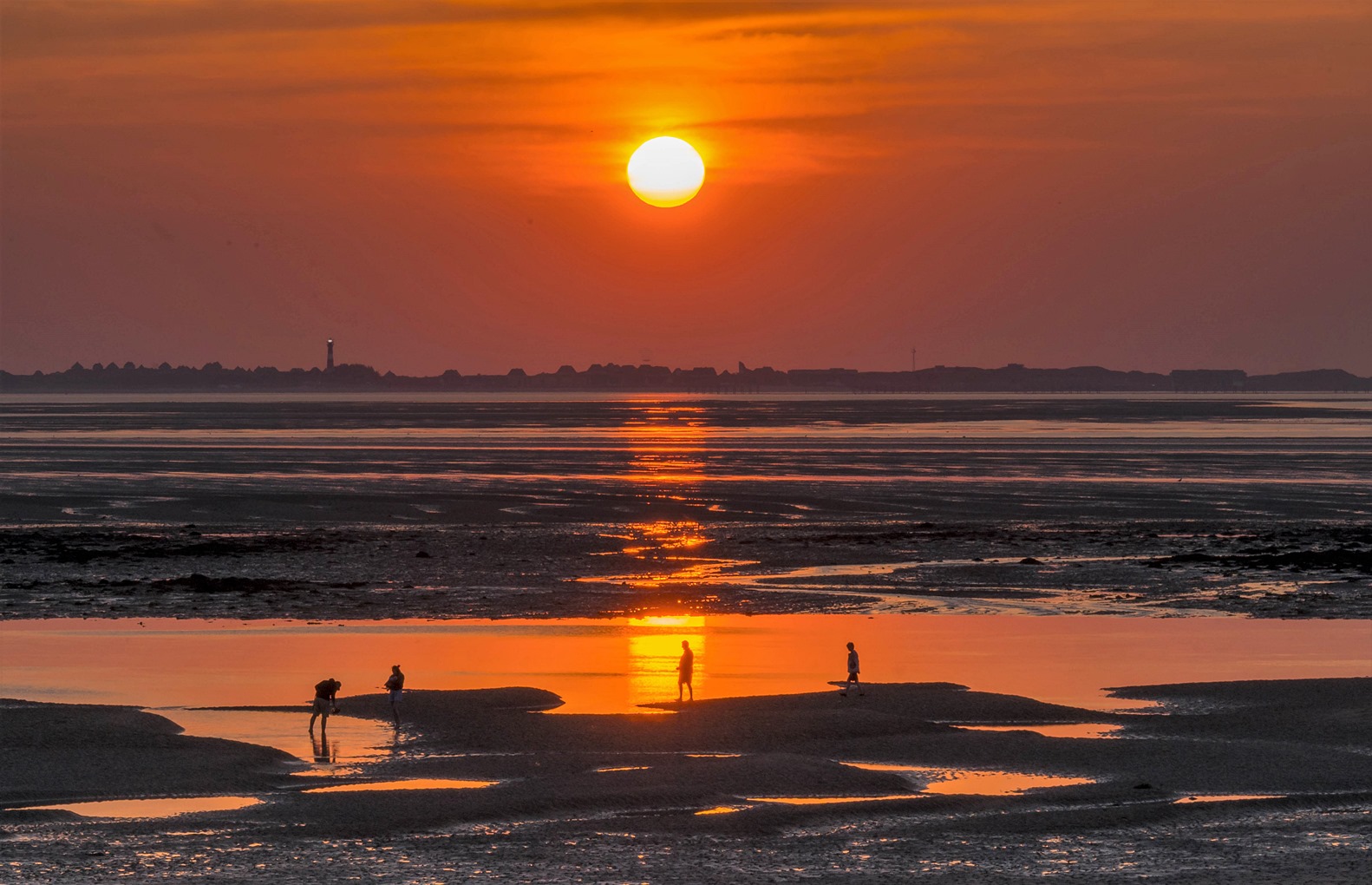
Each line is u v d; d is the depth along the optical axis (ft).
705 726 381.19
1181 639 537.65
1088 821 294.25
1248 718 393.70
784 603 629.10
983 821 294.25
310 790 319.47
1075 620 586.04
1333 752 351.87
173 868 262.88
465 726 381.81
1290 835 284.20
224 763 339.16
